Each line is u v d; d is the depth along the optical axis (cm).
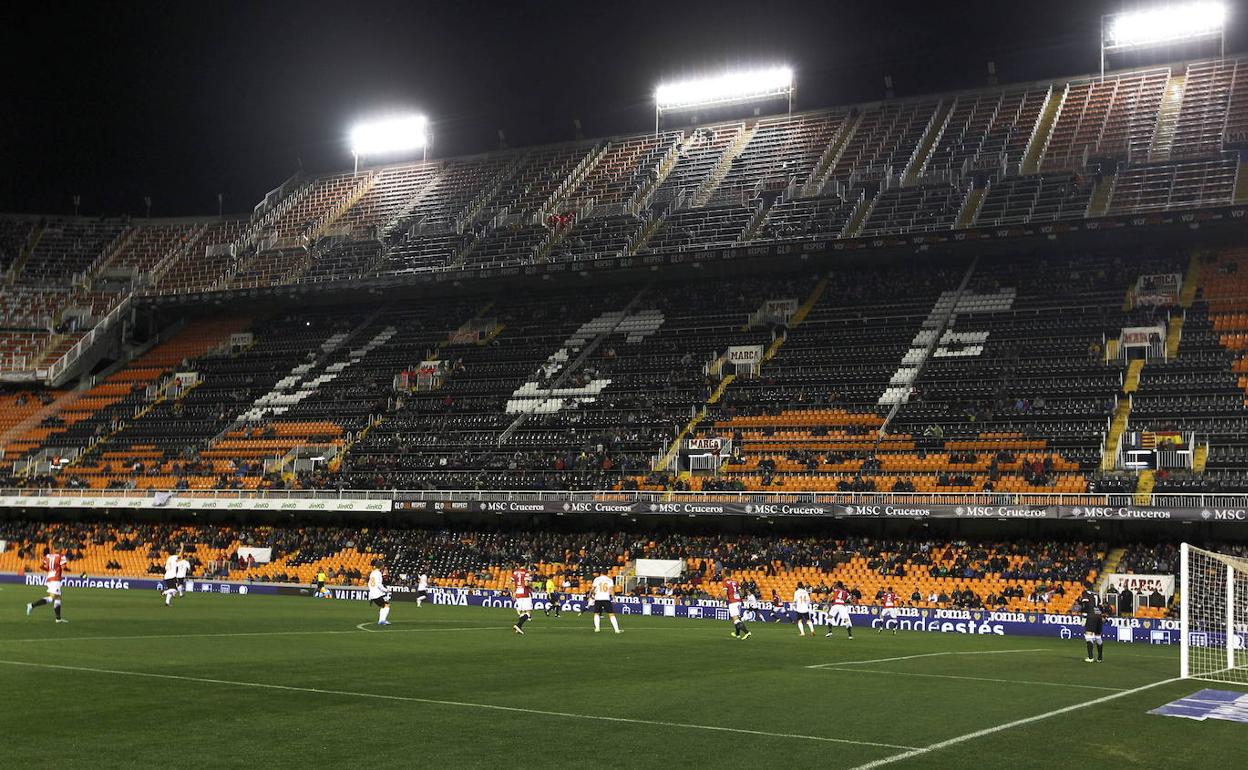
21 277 8569
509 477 5941
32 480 6806
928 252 6644
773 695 1936
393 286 7525
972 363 5975
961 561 4878
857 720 1648
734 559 5256
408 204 8650
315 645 2719
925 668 2600
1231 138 6512
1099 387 5525
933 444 5475
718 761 1290
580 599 5050
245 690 1788
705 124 8700
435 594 5444
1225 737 1563
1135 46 7575
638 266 6900
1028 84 7838
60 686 1764
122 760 1200
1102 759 1368
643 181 8031
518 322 7588
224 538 6375
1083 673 2570
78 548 6438
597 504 5434
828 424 5841
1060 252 6650
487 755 1286
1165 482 4750
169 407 7450
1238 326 5681
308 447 6694
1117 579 4447
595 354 6994
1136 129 6938
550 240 7600
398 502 5844
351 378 7362
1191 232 6153
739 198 7438
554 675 2169
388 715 1562
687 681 2125
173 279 8462
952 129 7556
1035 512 4616
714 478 5625
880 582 4897
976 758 1355
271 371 7656
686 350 6794
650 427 6153
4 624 3009
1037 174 6788
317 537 6216
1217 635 3744
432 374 7169
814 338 6575
